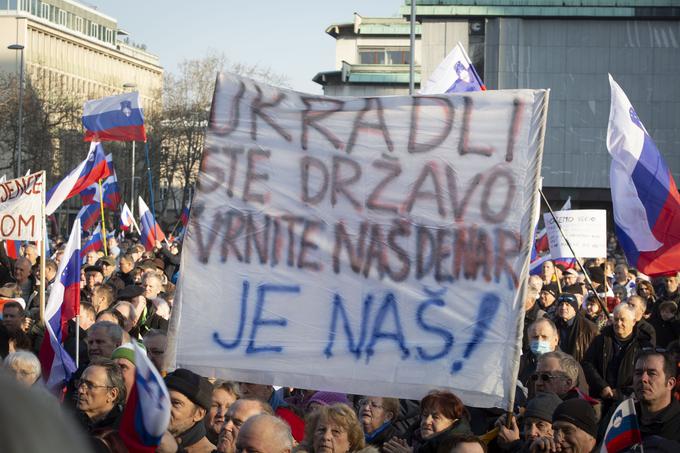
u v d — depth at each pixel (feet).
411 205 21.86
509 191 21.48
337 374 21.62
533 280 41.39
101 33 460.55
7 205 49.96
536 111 21.45
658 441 19.07
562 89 240.32
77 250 33.04
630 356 34.71
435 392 20.90
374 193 22.02
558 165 241.55
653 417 22.84
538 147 21.40
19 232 49.90
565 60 239.71
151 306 43.73
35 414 3.66
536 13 238.27
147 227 91.97
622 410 17.44
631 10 236.63
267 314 22.03
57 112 266.77
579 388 27.02
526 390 28.81
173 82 290.97
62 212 295.48
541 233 82.38
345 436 20.01
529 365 33.47
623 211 37.78
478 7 239.30
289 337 21.91
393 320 21.61
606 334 35.76
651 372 22.58
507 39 240.12
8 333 33.94
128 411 13.62
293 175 22.36
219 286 22.25
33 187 49.65
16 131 256.52
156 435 13.20
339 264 21.95
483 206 21.53
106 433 14.01
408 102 21.99
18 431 3.61
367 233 21.95
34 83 286.46
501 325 21.09
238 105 22.62
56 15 423.23
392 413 24.48
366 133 22.17
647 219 37.47
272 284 22.11
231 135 22.59
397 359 21.44
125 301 36.50
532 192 21.39
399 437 24.08
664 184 37.40
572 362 24.72
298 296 22.00
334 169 22.25
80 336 35.68
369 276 21.81
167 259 74.59
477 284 21.33
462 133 21.74
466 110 21.72
